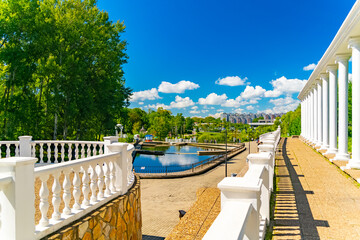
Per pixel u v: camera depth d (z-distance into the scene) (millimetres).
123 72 34531
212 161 30719
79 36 25266
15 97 23062
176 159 39844
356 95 9023
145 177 22547
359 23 8219
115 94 32594
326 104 16438
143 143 61719
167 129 83500
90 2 28156
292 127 62125
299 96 33312
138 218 6207
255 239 2293
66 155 22391
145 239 10289
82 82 25906
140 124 100125
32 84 26453
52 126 29422
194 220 4668
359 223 4328
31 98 24406
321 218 4566
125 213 5285
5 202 2861
